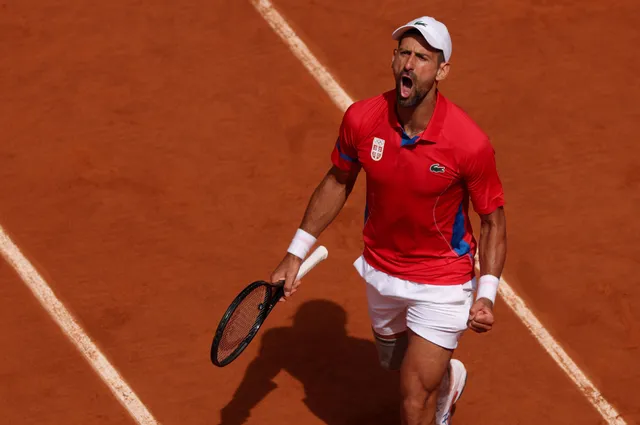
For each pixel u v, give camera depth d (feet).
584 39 130.93
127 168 116.06
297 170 115.65
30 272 104.73
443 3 135.13
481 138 71.51
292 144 118.62
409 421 79.10
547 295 101.65
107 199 112.57
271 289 80.23
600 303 100.94
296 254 81.20
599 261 105.29
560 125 120.47
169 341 97.55
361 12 134.31
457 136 71.31
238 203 111.96
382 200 74.95
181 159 117.08
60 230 109.40
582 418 90.53
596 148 117.80
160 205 111.86
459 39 130.93
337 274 104.22
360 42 130.93
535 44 130.31
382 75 126.93
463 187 74.43
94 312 100.53
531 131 119.85
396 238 76.48
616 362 95.30
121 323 99.40
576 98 123.54
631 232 108.37
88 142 119.24
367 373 94.99
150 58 129.49
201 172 115.55
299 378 94.38
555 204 111.65
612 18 133.49
